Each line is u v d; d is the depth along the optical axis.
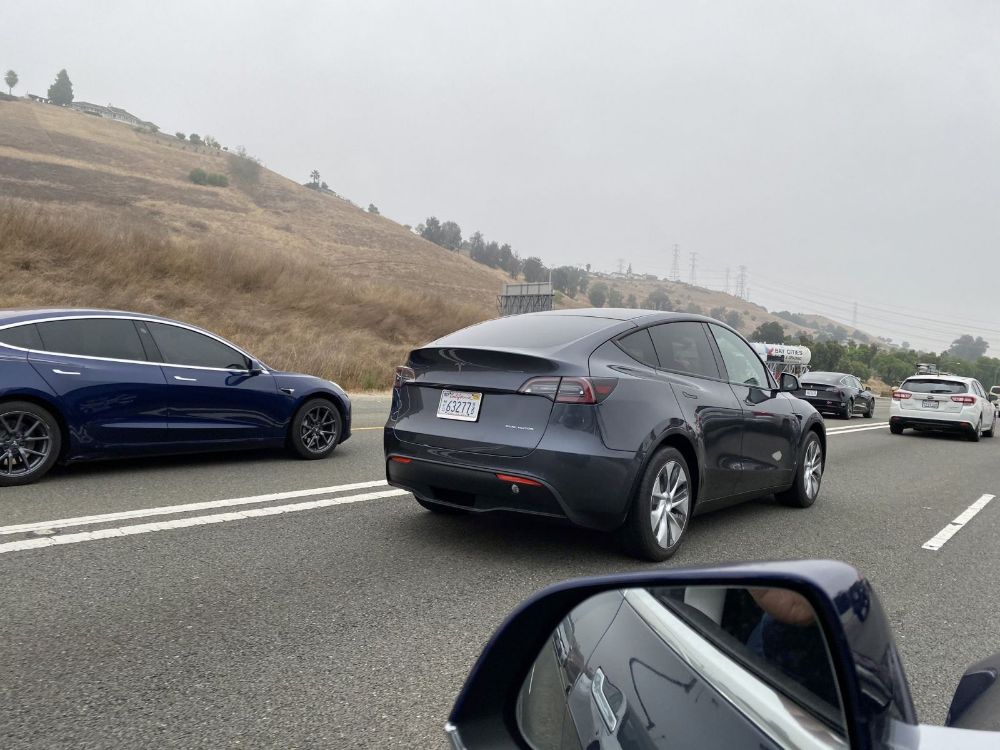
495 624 3.65
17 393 6.11
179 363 7.13
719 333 6.01
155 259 28.23
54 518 5.22
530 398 4.55
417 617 3.70
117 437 6.67
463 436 4.69
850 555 5.37
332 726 2.62
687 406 5.08
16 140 118.00
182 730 2.54
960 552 5.61
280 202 132.25
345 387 20.44
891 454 12.60
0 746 2.40
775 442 6.22
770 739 1.05
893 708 1.00
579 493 4.44
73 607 3.62
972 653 3.59
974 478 9.92
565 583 1.39
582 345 4.76
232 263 30.34
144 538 4.86
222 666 3.05
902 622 4.02
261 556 4.61
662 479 4.89
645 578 1.34
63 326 6.51
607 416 4.52
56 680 2.87
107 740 2.46
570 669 1.37
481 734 1.32
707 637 1.19
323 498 6.28
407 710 2.75
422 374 5.01
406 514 5.86
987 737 0.99
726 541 5.57
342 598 3.93
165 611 3.63
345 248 114.12
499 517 5.86
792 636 1.05
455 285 108.44
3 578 3.98
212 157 152.62
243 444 7.61
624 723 1.27
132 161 127.50
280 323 27.58
